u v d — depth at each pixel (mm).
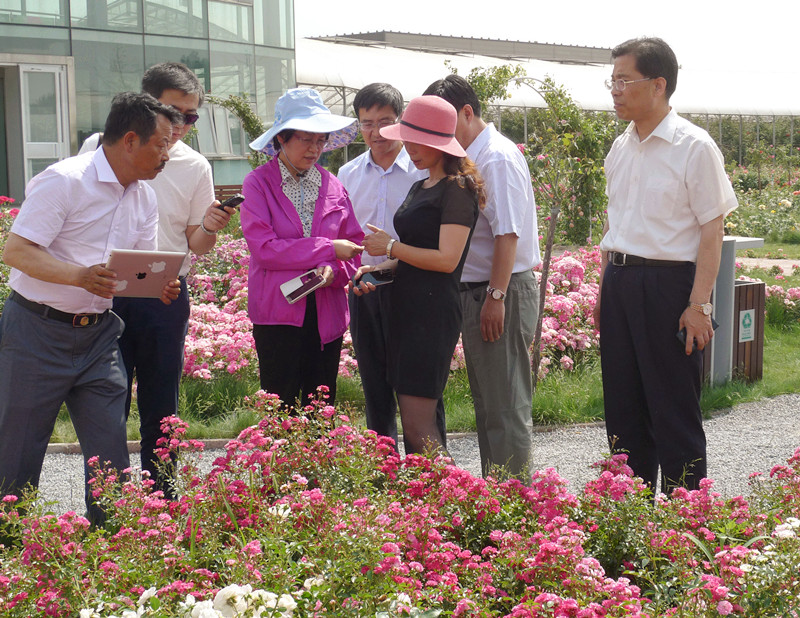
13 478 3768
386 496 3271
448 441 6574
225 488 3359
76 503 5121
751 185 32406
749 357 8375
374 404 4875
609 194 4449
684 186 4094
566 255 9758
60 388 3752
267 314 4305
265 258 4246
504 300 4418
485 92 12977
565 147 9133
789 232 21391
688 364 4203
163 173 4441
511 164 4363
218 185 20047
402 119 4070
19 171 18594
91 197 3695
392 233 5012
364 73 31312
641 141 4199
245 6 21500
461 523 3387
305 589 2670
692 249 4168
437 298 3988
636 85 4074
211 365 7504
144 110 3656
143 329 4430
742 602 2758
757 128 40250
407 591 2721
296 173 4469
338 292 4480
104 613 2643
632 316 4246
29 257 3562
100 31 19000
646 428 4457
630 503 3424
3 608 2643
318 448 3680
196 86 4488
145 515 3195
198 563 3018
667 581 3057
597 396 7469
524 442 4555
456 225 3932
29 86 18312
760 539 3176
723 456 6254
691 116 37531
